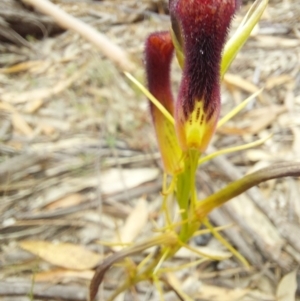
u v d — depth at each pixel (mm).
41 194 113
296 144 122
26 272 98
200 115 56
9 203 111
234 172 112
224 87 143
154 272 70
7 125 135
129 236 104
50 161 120
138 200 112
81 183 115
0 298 92
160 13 188
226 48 58
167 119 65
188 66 54
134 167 119
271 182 112
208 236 102
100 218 103
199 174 114
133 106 141
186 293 93
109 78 151
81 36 160
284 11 176
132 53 162
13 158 118
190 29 52
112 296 81
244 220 102
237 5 53
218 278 96
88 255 99
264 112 133
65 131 133
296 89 140
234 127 129
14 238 104
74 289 92
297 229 102
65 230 106
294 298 92
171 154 65
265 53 156
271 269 97
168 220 70
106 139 127
